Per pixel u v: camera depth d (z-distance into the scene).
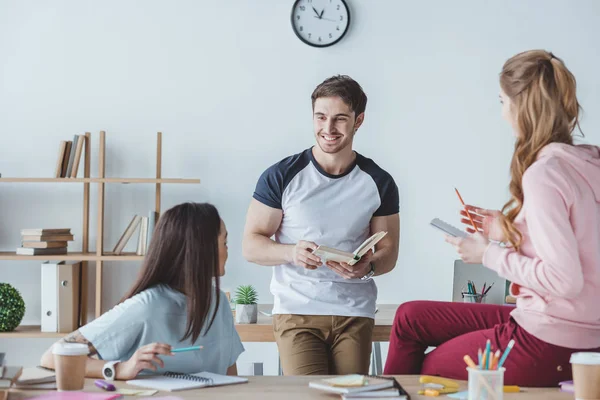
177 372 2.06
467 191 4.39
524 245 1.89
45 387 1.82
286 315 2.74
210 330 2.15
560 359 1.91
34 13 4.35
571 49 4.41
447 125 4.39
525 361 1.93
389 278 4.38
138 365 1.91
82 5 4.36
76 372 1.79
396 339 2.21
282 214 2.82
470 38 4.39
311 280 2.74
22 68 4.35
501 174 4.40
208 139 4.37
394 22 4.38
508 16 4.39
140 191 4.38
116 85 4.36
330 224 2.76
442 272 4.38
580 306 1.85
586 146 1.92
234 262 4.36
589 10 4.40
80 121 4.36
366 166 2.83
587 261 1.82
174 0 4.37
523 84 1.92
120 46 4.37
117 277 4.38
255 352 4.39
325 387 1.78
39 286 4.36
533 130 1.91
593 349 1.89
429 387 1.86
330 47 4.38
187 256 2.06
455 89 4.39
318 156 2.81
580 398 1.71
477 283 3.69
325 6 4.37
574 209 1.80
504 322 2.15
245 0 4.37
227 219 4.38
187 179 4.16
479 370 1.64
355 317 2.72
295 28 4.36
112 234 4.38
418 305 2.20
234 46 4.37
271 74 4.38
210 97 4.37
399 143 4.39
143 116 4.37
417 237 4.38
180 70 4.37
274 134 4.38
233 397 1.75
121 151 4.37
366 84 4.38
